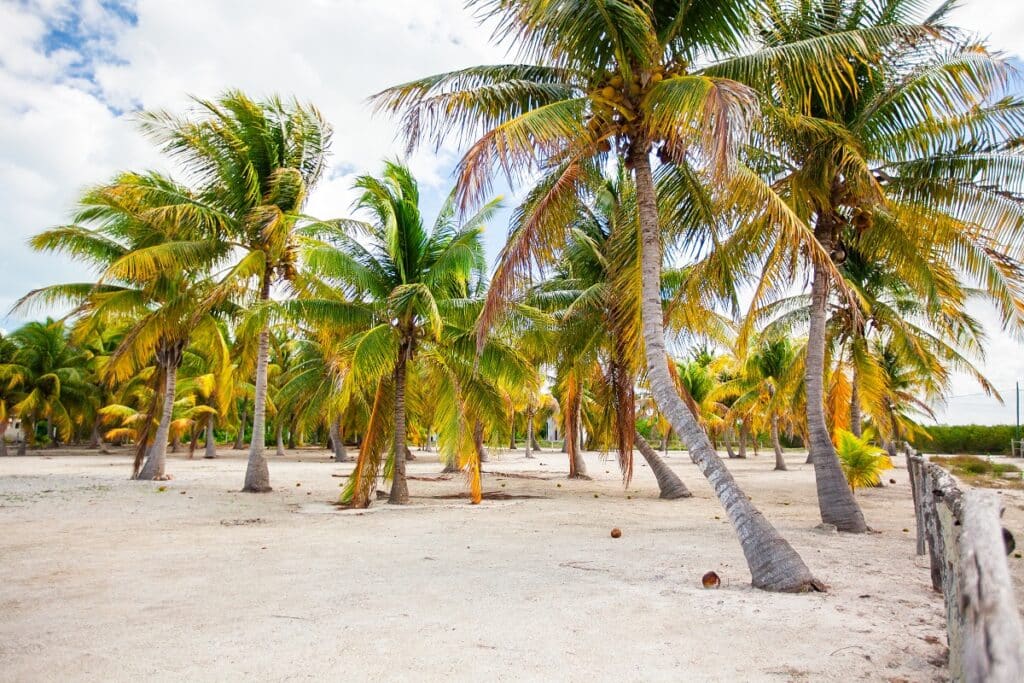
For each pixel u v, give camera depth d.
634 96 7.81
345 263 13.20
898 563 7.57
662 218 9.69
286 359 43.97
